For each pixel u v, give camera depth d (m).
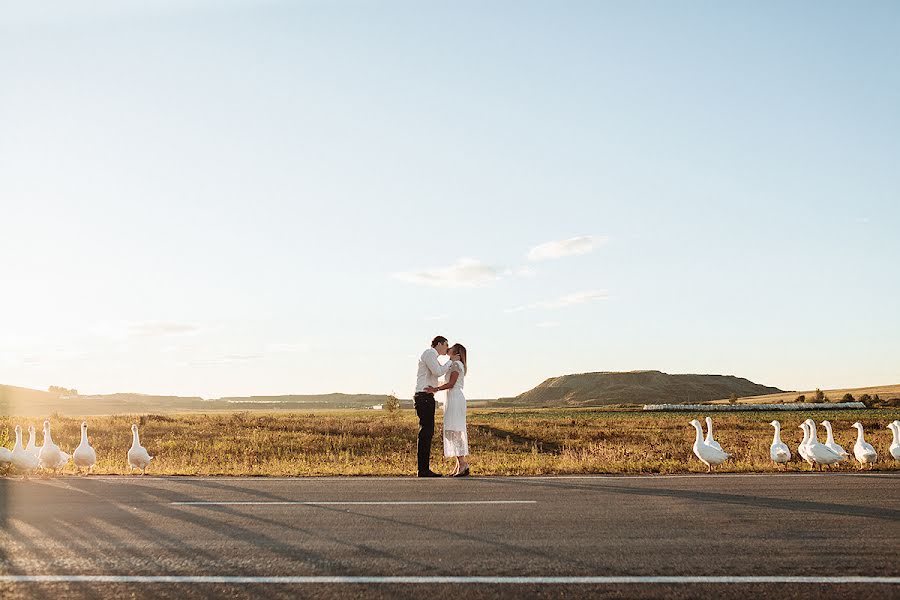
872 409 88.75
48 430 12.80
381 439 32.91
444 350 11.81
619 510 7.74
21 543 6.32
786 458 13.19
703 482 10.02
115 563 5.65
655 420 59.06
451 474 11.59
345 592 4.90
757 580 5.12
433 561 5.66
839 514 7.50
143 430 35.38
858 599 4.73
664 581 5.11
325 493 9.02
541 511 7.70
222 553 5.95
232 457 24.94
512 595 4.82
